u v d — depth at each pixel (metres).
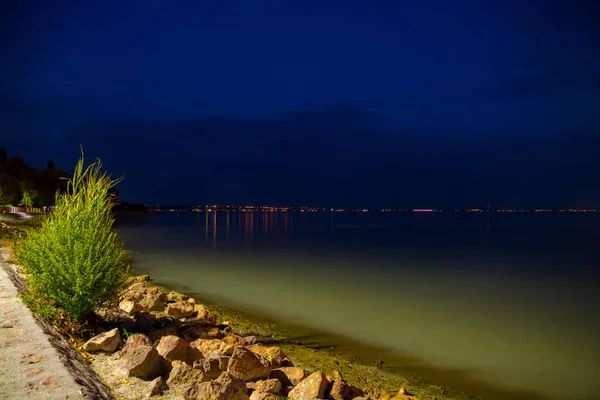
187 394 5.61
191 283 21.97
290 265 29.95
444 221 156.00
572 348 12.82
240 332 12.63
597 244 53.44
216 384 5.70
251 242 49.28
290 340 12.31
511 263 33.91
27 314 8.20
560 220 183.00
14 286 10.76
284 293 19.86
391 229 87.50
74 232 8.83
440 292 21.41
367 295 20.08
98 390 5.56
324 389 6.82
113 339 7.39
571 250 45.41
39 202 98.00
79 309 8.40
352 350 11.80
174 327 9.56
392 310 17.16
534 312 17.58
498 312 17.48
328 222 131.00
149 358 6.36
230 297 18.58
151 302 12.62
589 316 16.95
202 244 45.72
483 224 127.56
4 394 5.05
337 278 24.84
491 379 10.24
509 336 14.01
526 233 78.00
